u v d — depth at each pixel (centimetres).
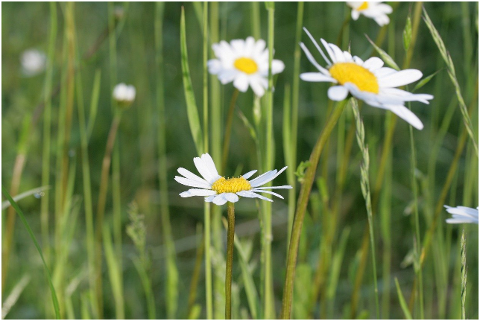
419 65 101
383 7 66
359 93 51
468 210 53
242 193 53
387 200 71
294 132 69
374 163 72
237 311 67
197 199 104
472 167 69
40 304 80
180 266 95
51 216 102
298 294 69
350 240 92
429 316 73
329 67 53
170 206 105
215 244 68
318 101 105
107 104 119
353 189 97
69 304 68
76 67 71
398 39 102
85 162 71
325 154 70
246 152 107
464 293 55
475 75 71
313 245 71
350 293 86
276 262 94
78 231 94
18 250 92
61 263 70
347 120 69
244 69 69
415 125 51
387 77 54
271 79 61
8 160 103
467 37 70
